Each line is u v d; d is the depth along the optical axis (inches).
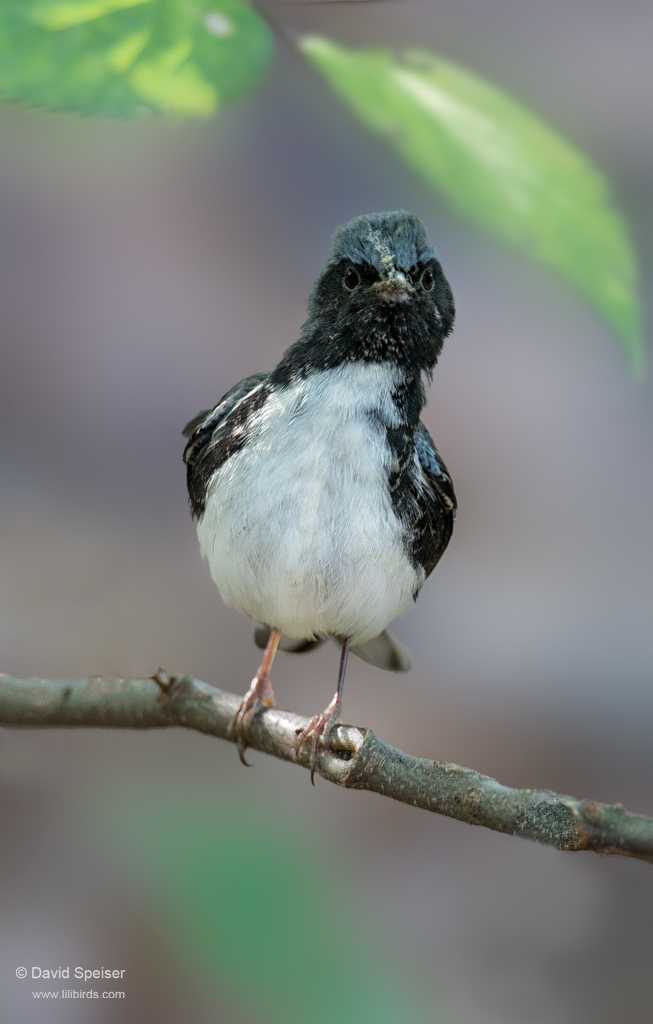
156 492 70.8
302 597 66.8
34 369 71.1
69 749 65.9
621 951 66.9
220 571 66.9
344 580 66.7
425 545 67.1
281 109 65.1
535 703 70.4
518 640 71.1
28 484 70.4
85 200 70.9
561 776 69.9
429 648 71.0
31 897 65.0
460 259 67.2
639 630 70.9
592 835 65.0
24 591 66.7
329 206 70.6
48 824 65.1
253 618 67.2
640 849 64.9
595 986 66.8
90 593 66.9
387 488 66.7
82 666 66.7
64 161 66.9
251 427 66.8
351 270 66.8
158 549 70.3
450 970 64.8
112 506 70.5
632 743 70.1
